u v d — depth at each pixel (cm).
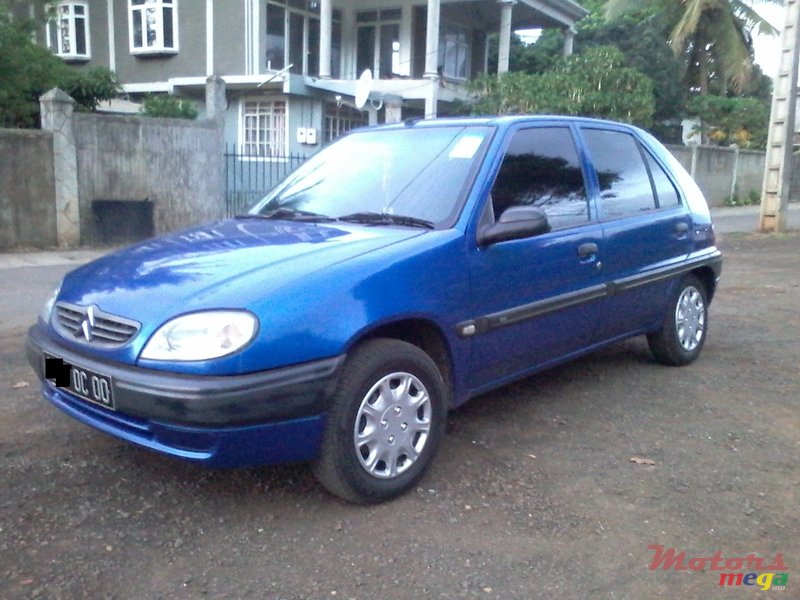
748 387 546
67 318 365
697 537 339
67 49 2281
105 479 380
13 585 290
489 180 420
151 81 2206
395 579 301
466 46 2481
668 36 2883
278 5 2094
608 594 296
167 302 331
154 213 1328
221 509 353
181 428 314
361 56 2309
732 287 961
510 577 305
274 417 320
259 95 2108
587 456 422
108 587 291
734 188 2580
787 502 373
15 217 1180
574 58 2064
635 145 556
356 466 346
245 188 1578
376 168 459
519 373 445
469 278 393
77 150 1228
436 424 380
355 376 342
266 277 337
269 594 289
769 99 3556
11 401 489
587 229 474
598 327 493
